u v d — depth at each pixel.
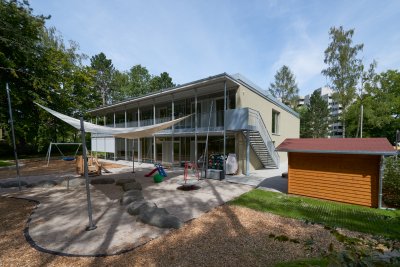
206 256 3.39
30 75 15.90
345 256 1.34
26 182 9.16
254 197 6.99
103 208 5.91
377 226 4.58
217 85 11.92
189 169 13.64
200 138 15.05
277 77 38.81
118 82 39.59
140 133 10.19
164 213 5.00
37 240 3.99
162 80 38.75
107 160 20.61
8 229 4.58
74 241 3.94
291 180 7.39
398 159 7.42
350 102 24.98
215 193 7.58
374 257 1.40
